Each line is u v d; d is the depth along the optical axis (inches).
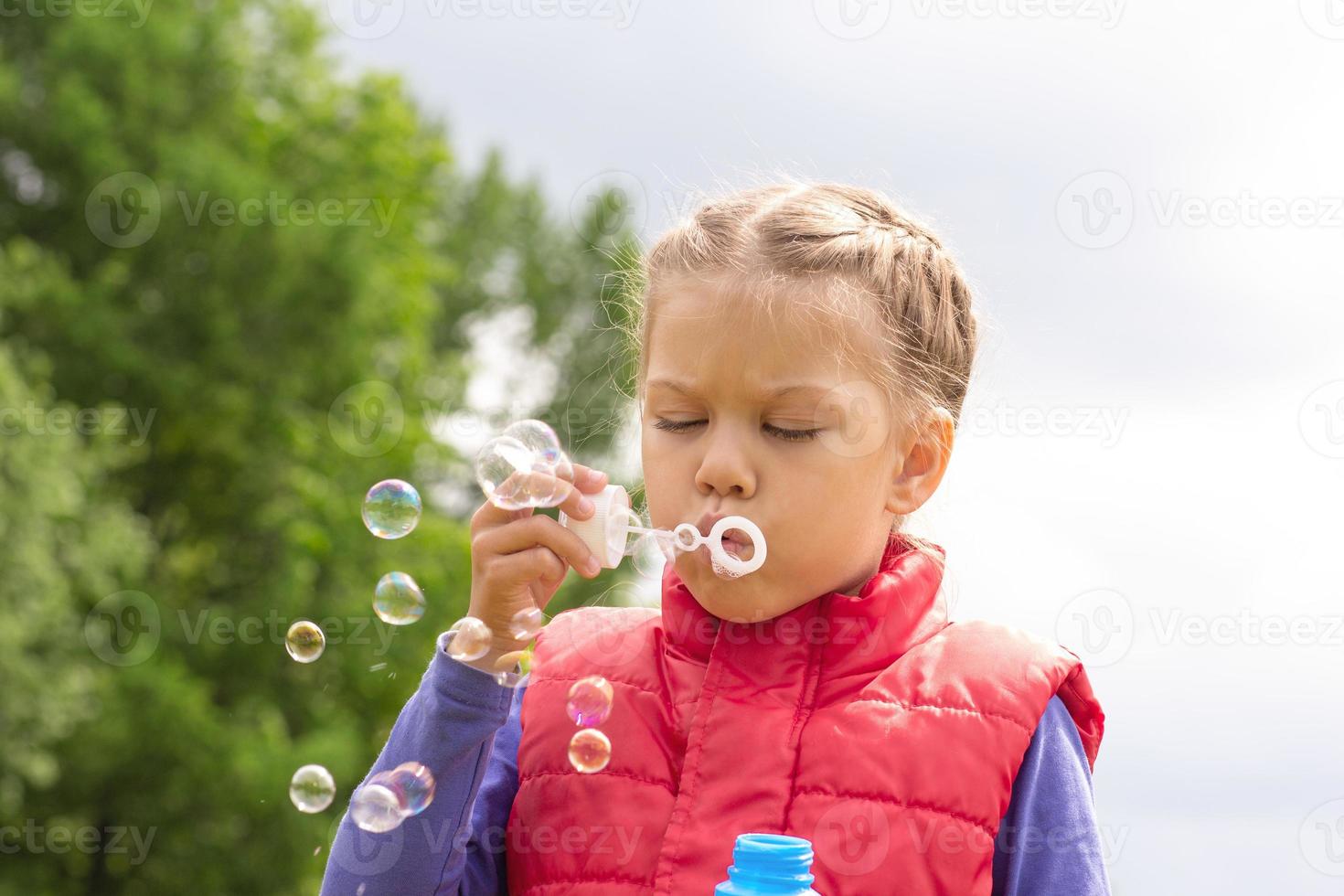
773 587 106.7
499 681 108.5
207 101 858.1
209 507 858.8
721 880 104.2
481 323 1598.2
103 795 752.3
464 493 1019.9
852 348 108.6
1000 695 109.0
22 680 661.3
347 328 870.4
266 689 802.2
